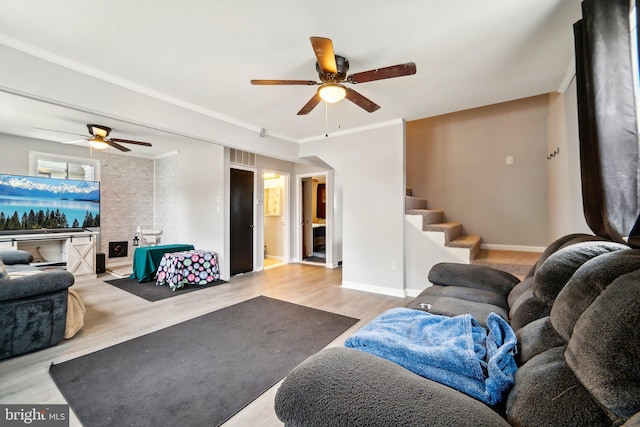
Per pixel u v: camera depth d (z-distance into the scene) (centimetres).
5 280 212
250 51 217
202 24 185
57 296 238
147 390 179
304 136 462
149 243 579
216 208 469
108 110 255
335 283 451
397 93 294
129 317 301
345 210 429
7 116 348
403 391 76
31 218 448
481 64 237
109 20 182
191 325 280
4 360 213
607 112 142
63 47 212
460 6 169
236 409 163
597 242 124
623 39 138
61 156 488
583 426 62
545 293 123
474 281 223
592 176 168
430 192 484
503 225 425
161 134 427
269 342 245
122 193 566
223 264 461
